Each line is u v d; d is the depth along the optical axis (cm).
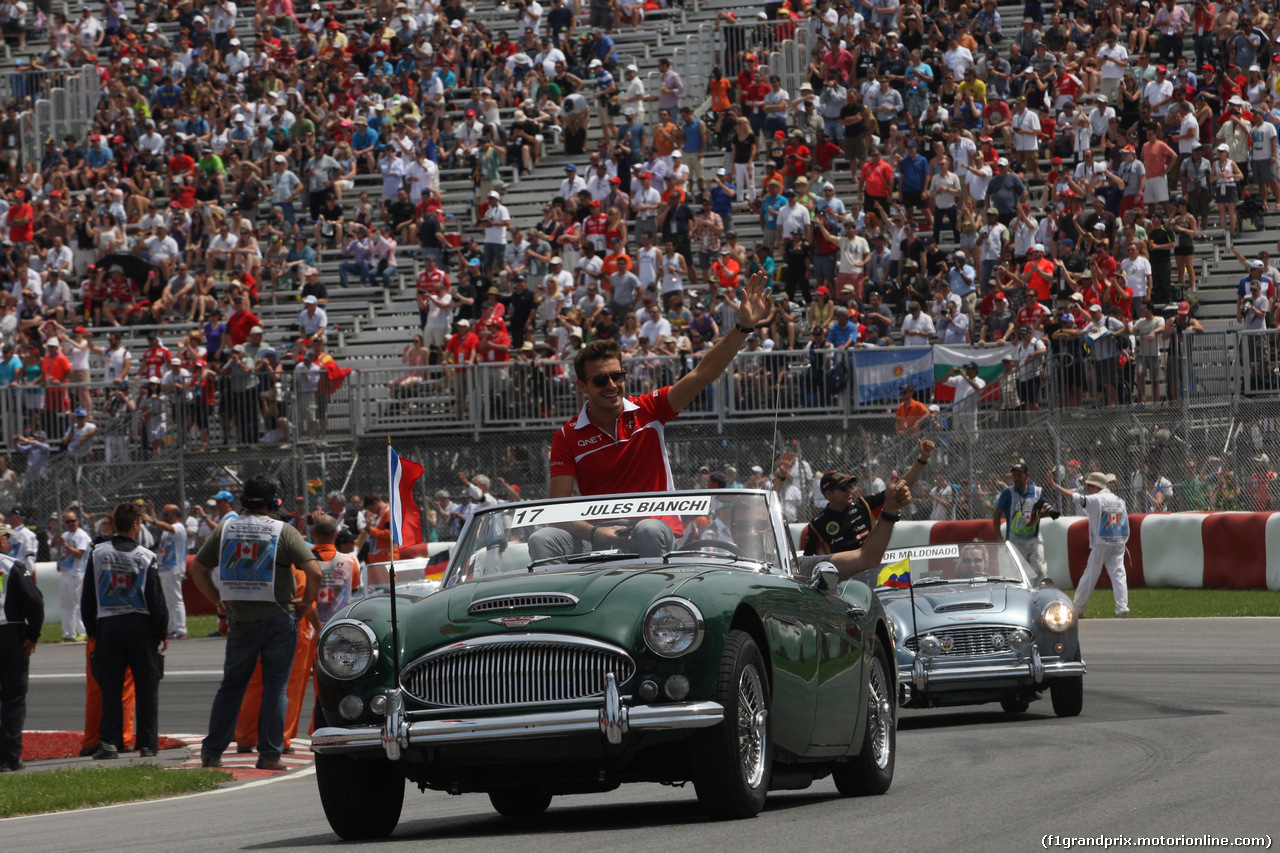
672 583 1884
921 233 8044
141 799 2750
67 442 7444
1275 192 8094
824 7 9412
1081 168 7906
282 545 3130
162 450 7362
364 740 1827
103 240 9106
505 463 7219
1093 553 5431
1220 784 2125
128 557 3388
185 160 9669
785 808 2064
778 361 6838
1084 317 6631
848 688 2161
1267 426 6131
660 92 9106
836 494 3147
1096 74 8381
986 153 7956
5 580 3256
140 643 3400
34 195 9831
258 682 3491
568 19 10375
